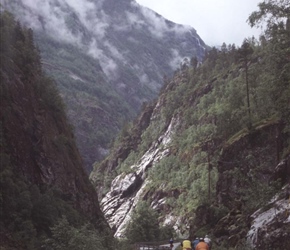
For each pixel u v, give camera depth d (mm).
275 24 36656
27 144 37906
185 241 19250
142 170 152500
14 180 31141
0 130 32594
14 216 28000
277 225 29312
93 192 50625
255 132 55750
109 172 193500
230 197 53750
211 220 54156
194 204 94000
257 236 30312
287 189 34062
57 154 43000
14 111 37375
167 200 116250
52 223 31156
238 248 31609
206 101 143875
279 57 36312
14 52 41125
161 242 49562
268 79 39781
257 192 36531
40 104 44000
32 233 27672
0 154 30812
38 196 32031
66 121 51125
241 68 139125
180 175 122375
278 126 51625
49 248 26016
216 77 159500
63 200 39500
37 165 38594
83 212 44094
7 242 25625
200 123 136125
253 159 53906
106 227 44562
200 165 112062
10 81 38406
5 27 39656
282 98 36906
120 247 40875
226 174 55969
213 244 36531
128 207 139875
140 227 69562
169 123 172250
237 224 40125
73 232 26344
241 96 77625
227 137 68750
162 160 138750
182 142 137500
